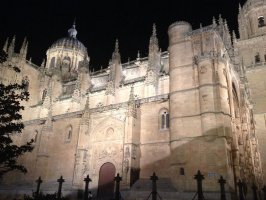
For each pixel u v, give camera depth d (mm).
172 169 33719
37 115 61938
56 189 39500
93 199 35875
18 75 63125
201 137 33188
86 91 57031
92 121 42500
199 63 36656
